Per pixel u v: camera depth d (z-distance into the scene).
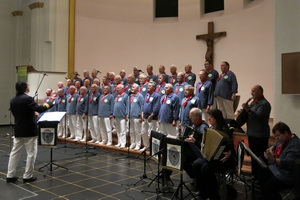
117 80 7.86
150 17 11.16
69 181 4.95
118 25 11.33
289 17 4.91
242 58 9.20
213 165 3.95
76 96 8.53
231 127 4.40
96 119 7.88
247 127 4.69
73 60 11.27
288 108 4.92
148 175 5.34
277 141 3.77
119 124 7.32
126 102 7.23
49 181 4.93
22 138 4.81
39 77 9.62
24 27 12.27
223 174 4.50
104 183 4.86
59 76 10.01
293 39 4.87
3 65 12.14
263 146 4.60
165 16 11.18
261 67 8.62
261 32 8.62
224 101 6.24
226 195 4.38
